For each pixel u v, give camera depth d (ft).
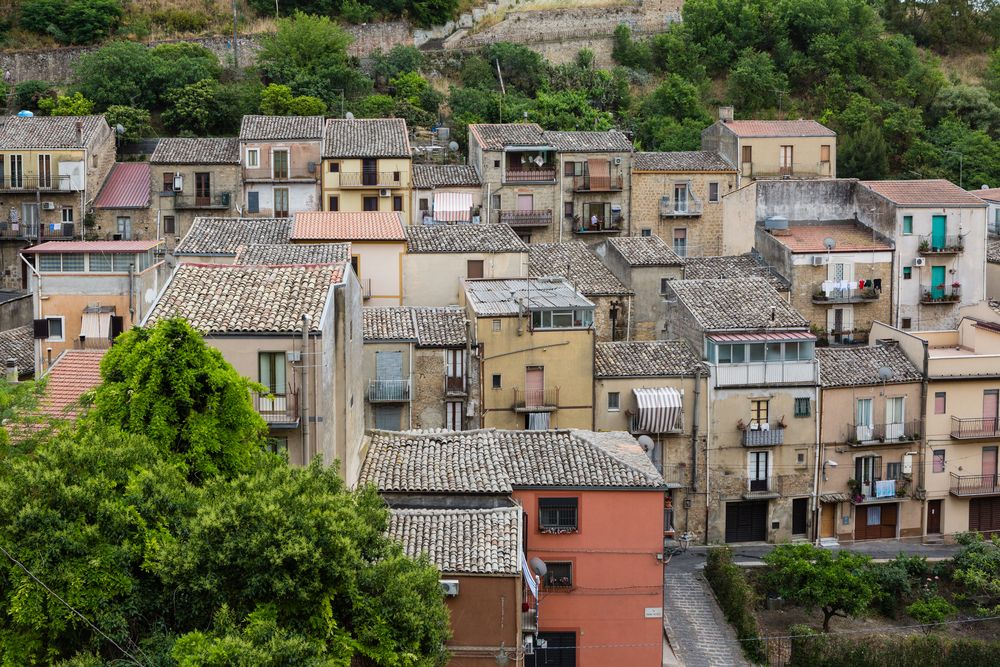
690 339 264.93
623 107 464.65
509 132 375.86
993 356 267.59
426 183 362.74
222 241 273.54
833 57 488.02
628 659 185.88
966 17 558.15
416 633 129.80
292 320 160.45
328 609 122.72
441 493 174.91
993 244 367.25
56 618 113.60
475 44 491.31
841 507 263.90
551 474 184.75
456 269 285.43
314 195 357.20
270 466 139.23
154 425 137.18
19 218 361.71
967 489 267.39
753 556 251.19
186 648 111.34
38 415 153.48
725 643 213.25
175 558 117.19
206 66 427.74
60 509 117.60
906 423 265.13
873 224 339.77
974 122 481.87
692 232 377.50
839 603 217.97
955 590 238.48
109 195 368.07
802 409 259.60
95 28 460.14
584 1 529.04
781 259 327.06
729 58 498.69
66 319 218.79
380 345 243.60
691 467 255.91
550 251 317.42
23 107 423.64
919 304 331.98
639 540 185.16
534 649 177.88
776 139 381.81
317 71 430.61
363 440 190.90
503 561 159.22
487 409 249.14
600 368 254.47
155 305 163.73
